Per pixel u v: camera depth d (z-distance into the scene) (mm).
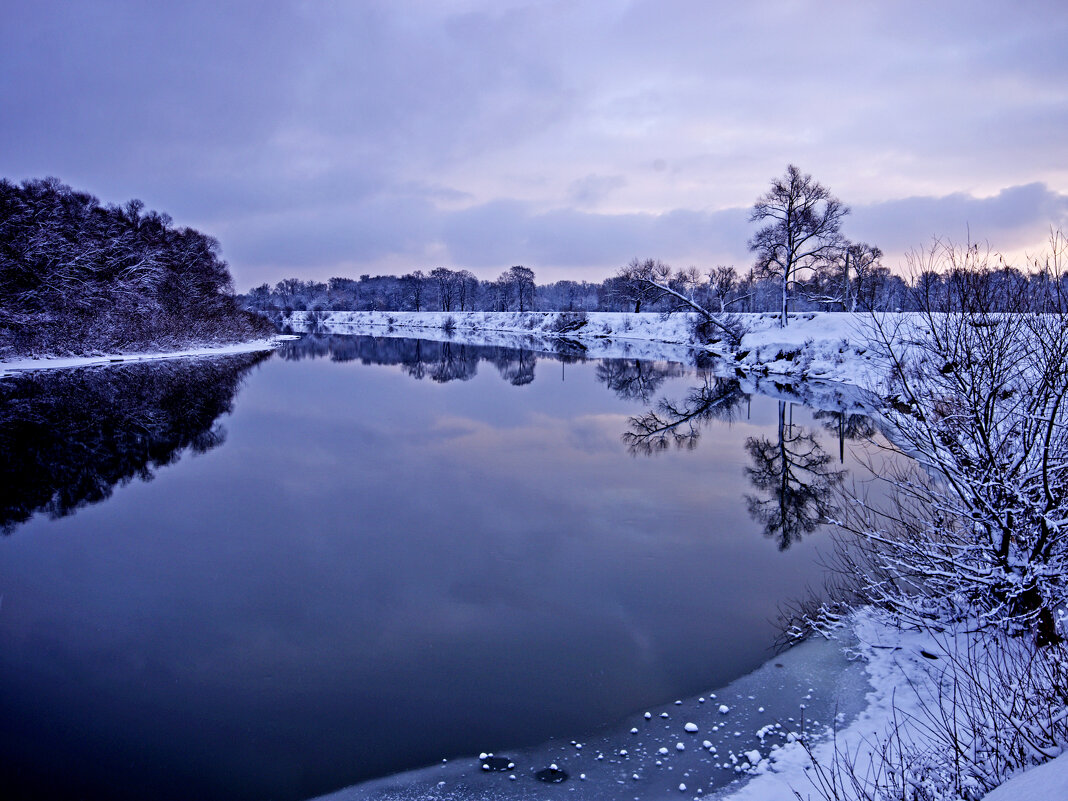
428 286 111625
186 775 4293
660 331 54094
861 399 19797
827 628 6062
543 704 5086
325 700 5191
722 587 7242
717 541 8695
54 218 38219
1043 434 4859
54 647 6086
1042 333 4777
